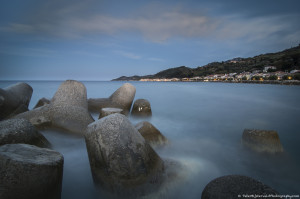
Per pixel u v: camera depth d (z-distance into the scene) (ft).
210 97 73.77
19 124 13.96
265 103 59.26
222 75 563.07
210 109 48.80
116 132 12.16
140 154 12.25
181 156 18.65
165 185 12.33
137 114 34.83
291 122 35.68
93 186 12.53
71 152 18.01
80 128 21.01
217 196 8.70
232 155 19.69
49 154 10.71
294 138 25.85
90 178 14.15
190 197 12.88
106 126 12.44
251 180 9.27
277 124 33.94
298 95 84.02
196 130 29.68
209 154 19.83
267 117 39.65
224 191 8.81
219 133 28.07
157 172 12.61
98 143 12.17
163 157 15.75
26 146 10.95
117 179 11.55
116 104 34.58
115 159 11.63
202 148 21.58
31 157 9.65
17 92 30.53
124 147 11.88
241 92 99.86
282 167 17.44
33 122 20.99
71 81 27.35
